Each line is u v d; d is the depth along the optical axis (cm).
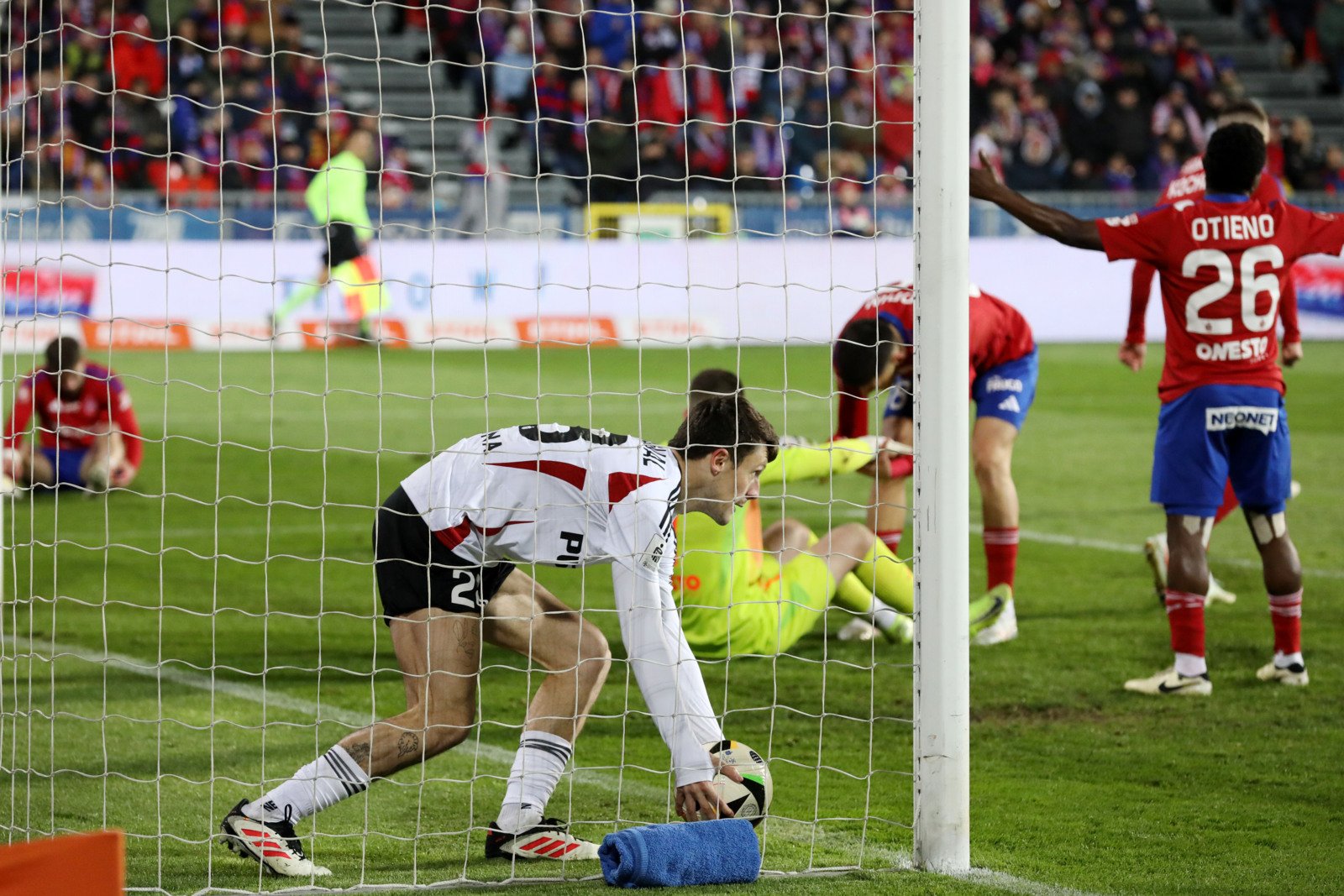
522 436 1327
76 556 2945
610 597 2683
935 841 1297
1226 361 1961
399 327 6769
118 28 7112
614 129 7738
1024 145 8269
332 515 3438
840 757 1733
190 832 1405
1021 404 2367
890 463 2195
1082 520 3397
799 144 7931
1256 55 9656
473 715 1348
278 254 6638
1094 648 2270
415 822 1465
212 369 5978
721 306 7144
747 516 2031
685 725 1275
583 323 6981
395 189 7262
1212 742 1778
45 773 1596
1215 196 1956
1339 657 2216
